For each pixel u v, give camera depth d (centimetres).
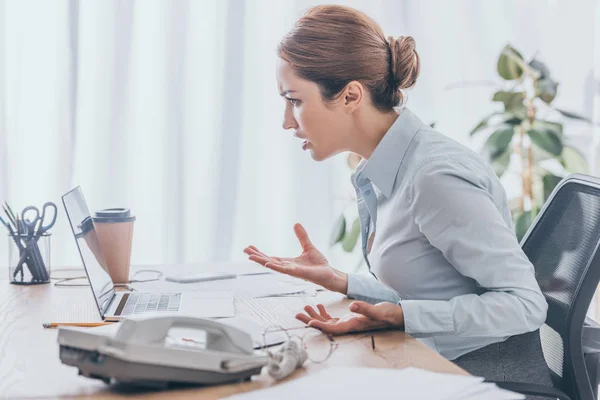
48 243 177
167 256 295
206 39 294
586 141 318
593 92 319
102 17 285
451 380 95
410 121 146
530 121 287
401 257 143
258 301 154
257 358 98
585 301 137
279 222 306
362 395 89
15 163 284
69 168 284
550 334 147
